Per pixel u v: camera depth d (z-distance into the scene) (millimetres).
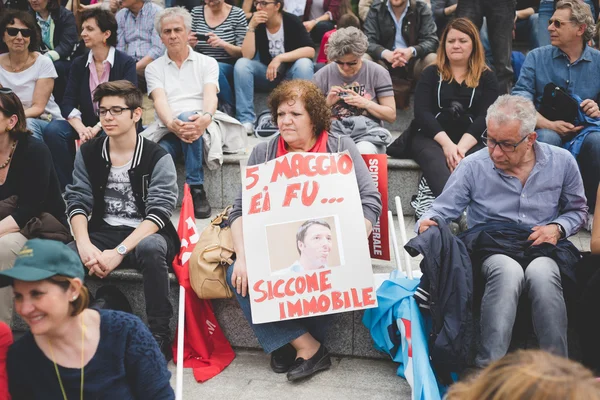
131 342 3250
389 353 4996
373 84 7246
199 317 5328
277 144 5219
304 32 8641
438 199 5191
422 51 8453
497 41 8492
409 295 4836
